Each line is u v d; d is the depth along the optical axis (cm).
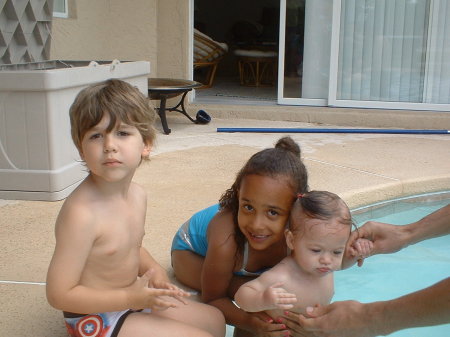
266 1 1105
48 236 269
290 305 172
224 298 204
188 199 331
